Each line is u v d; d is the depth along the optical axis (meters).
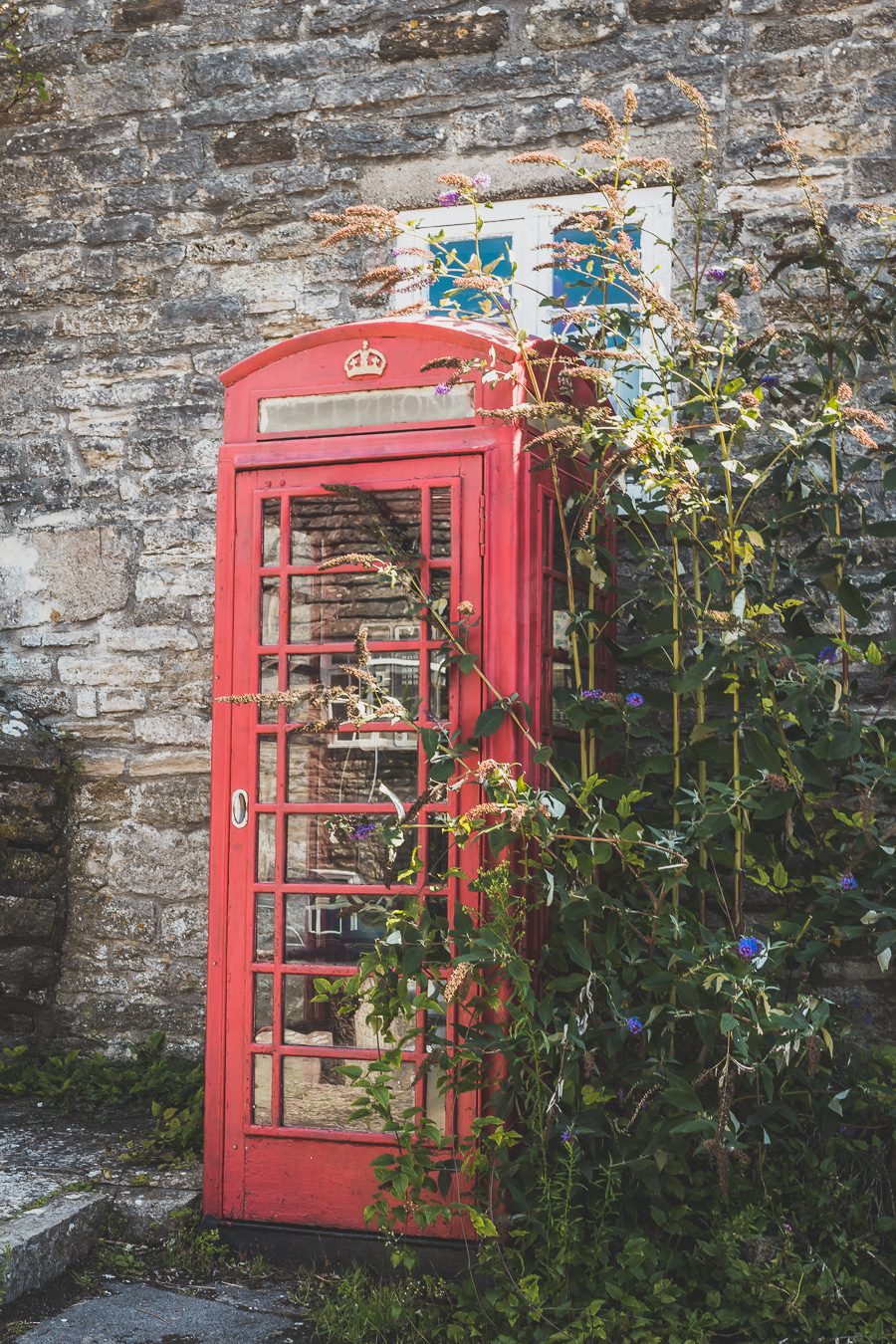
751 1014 3.03
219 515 3.70
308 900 3.56
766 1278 3.04
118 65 5.41
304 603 3.61
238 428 3.73
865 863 3.67
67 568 5.34
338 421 3.63
